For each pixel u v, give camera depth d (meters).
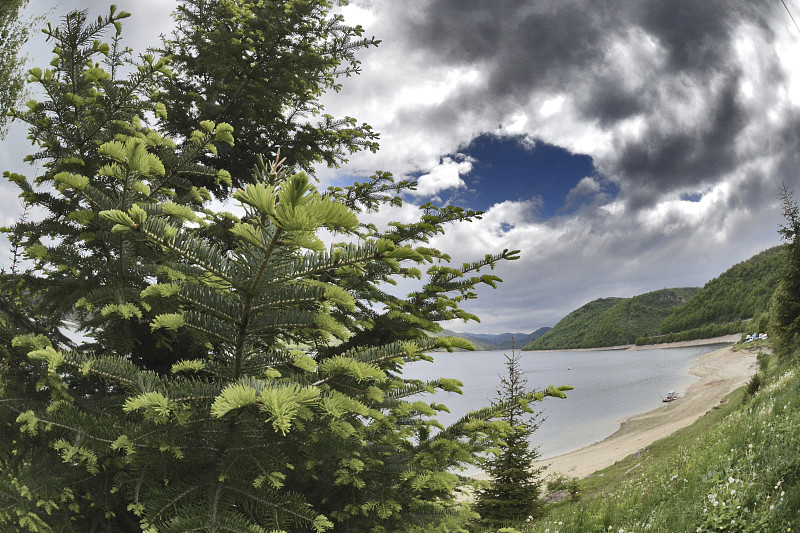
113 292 2.26
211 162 4.98
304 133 5.34
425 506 2.61
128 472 1.97
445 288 3.18
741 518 4.56
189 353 3.15
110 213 1.38
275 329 1.70
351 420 1.92
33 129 2.89
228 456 1.71
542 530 6.18
